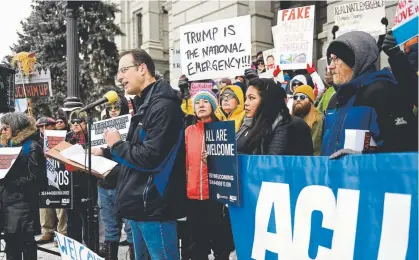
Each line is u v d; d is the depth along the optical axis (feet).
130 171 9.42
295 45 17.89
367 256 6.44
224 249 11.91
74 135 16.89
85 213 16.10
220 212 11.64
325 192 7.18
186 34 16.72
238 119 12.05
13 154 13.19
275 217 8.16
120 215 9.44
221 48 15.97
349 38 9.29
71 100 24.79
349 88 9.32
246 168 8.85
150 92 9.33
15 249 13.73
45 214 20.15
